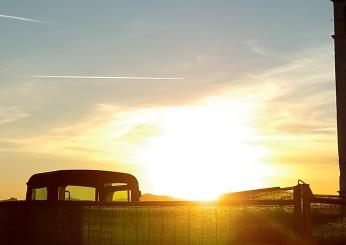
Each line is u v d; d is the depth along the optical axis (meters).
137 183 14.31
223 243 9.79
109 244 9.66
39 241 9.79
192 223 9.75
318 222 10.20
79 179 13.71
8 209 9.95
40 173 14.02
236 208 9.90
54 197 13.48
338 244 10.20
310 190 10.26
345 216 10.32
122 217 9.71
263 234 9.91
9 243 9.83
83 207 9.77
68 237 9.74
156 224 9.70
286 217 10.07
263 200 10.04
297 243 9.95
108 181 13.91
